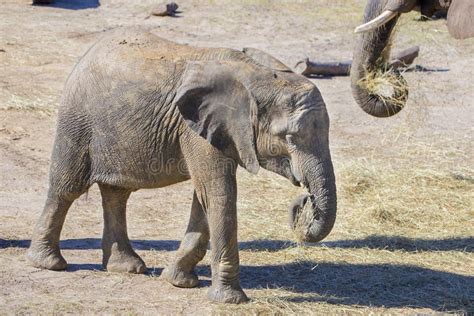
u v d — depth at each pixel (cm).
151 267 1167
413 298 1100
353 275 1170
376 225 1379
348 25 3070
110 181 1081
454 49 2639
